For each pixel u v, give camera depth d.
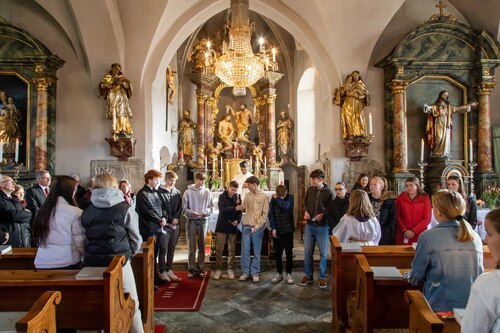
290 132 12.41
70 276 2.85
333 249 3.97
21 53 7.43
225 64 7.50
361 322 3.04
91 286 2.71
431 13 8.27
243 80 7.56
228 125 12.74
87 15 7.14
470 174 7.40
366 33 7.76
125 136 7.59
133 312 3.26
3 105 7.47
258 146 12.54
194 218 6.33
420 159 7.84
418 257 2.59
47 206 3.22
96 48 7.57
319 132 10.02
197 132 12.42
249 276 6.27
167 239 5.91
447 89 8.06
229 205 6.34
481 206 7.05
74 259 3.25
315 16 7.97
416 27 7.69
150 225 5.64
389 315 2.96
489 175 7.69
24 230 5.20
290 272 6.03
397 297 2.95
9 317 2.23
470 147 7.23
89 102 7.86
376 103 8.21
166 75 10.05
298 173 11.92
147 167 8.01
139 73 7.84
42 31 7.81
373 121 8.20
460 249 2.46
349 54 7.96
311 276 5.95
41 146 7.43
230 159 11.88
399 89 7.81
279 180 11.98
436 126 7.73
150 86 8.15
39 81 7.45
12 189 5.04
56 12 7.45
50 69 7.57
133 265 4.06
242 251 6.23
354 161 8.05
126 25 7.66
